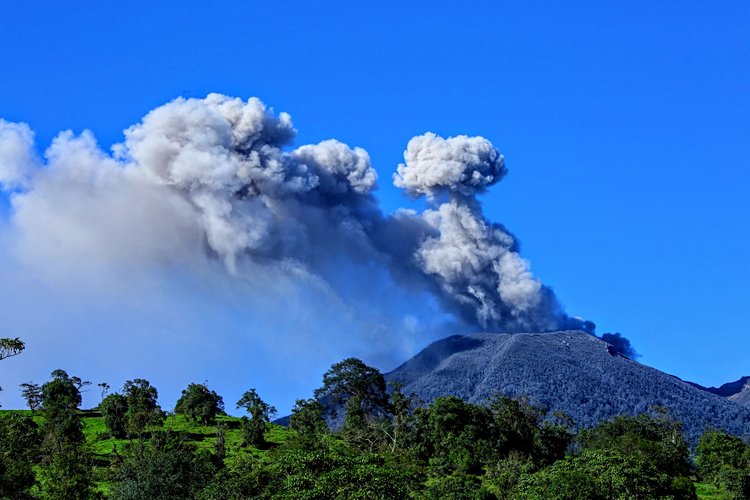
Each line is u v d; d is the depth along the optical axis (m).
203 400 159.75
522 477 96.38
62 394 159.75
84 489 99.06
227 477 94.81
